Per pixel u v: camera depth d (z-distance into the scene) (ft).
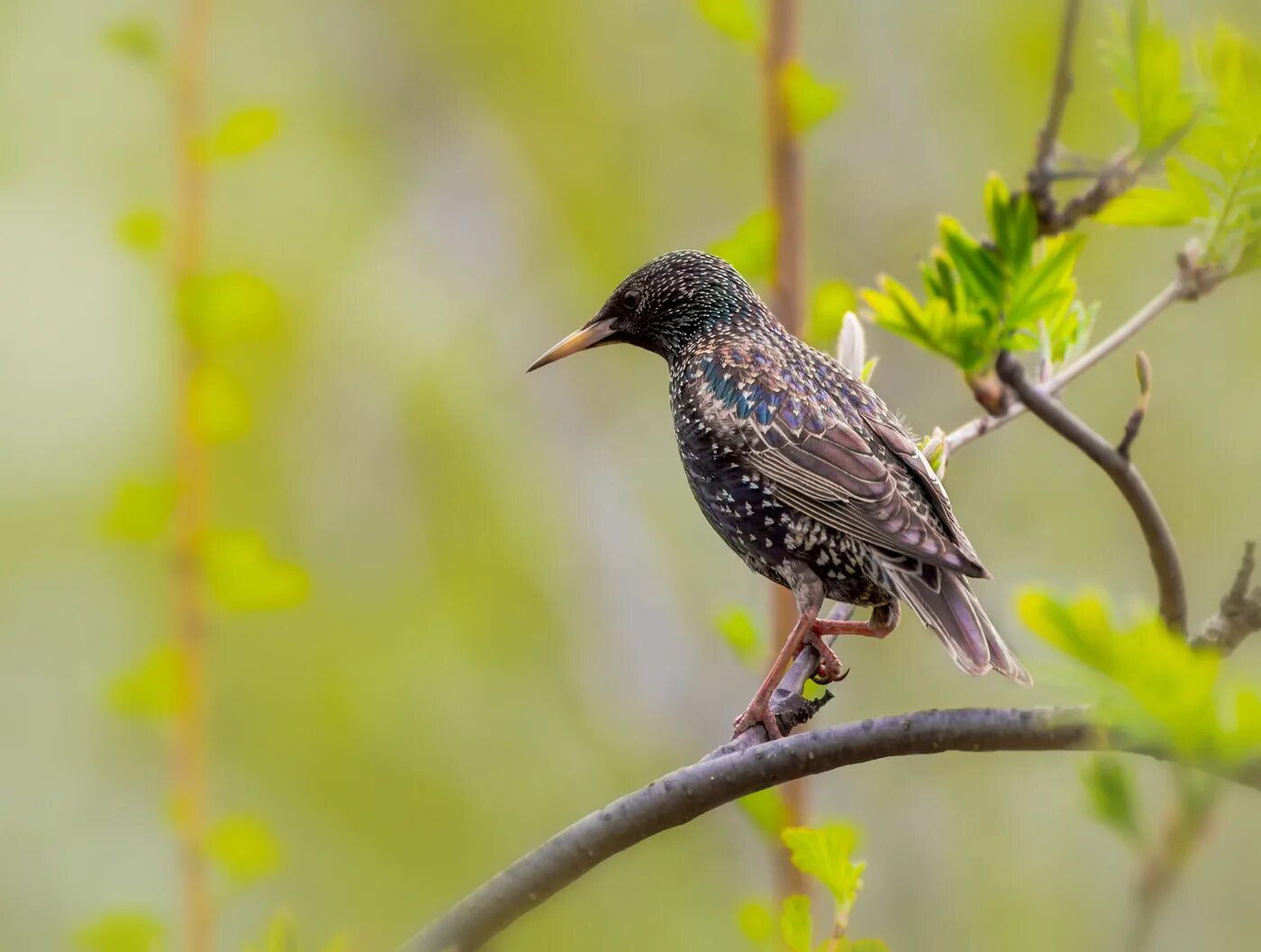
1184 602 20.06
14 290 45.32
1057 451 45.88
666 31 48.98
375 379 47.67
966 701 42.57
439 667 45.32
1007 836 42.42
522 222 48.93
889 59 47.09
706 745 43.24
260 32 49.08
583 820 16.62
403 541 46.62
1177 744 10.35
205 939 16.62
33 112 45.57
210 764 43.16
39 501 44.39
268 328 19.06
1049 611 10.35
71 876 41.78
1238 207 17.21
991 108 46.50
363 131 49.37
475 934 16.53
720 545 46.32
